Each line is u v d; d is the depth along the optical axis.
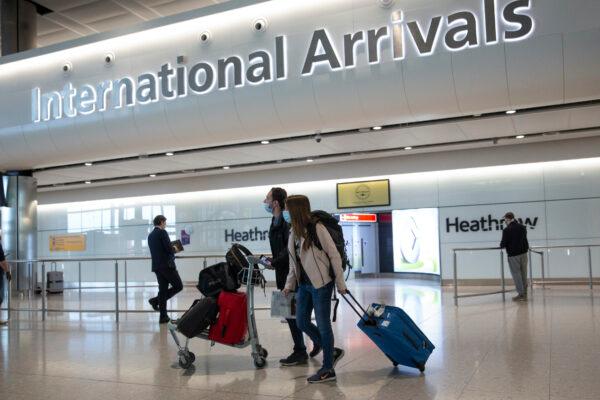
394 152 16.77
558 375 4.97
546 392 4.44
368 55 10.65
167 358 6.40
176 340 5.85
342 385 4.88
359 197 18.33
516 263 11.57
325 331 5.09
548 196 16.17
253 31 11.55
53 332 8.80
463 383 4.81
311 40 11.08
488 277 16.72
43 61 13.84
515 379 4.88
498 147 16.55
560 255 15.96
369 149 16.05
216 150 15.01
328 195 18.80
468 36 10.00
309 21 11.09
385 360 5.86
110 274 22.45
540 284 16.08
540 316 8.84
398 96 10.70
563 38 9.48
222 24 11.84
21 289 15.92
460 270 16.98
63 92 13.59
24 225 16.11
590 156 15.55
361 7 10.71
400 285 17.78
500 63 9.89
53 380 5.43
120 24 17.17
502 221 16.59
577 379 4.82
